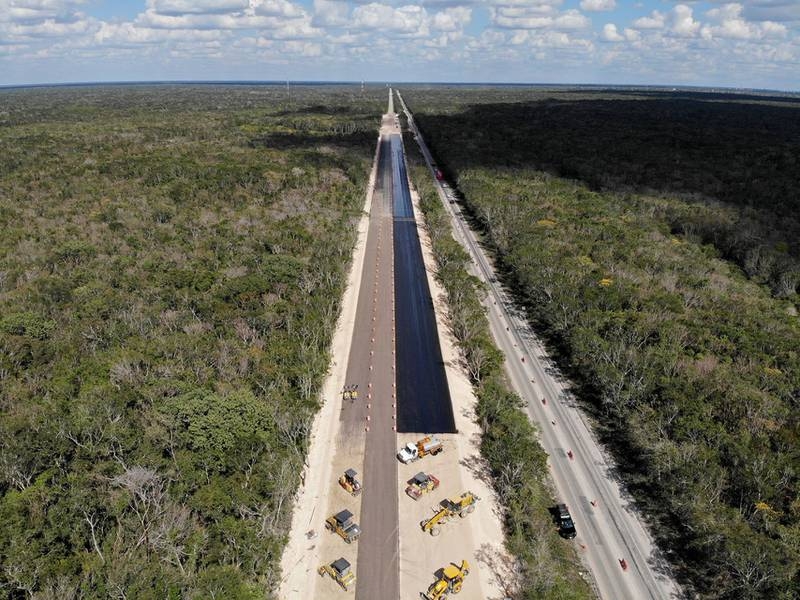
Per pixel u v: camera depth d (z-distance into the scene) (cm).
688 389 7331
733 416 6931
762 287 11525
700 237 13925
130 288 10238
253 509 5584
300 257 12131
